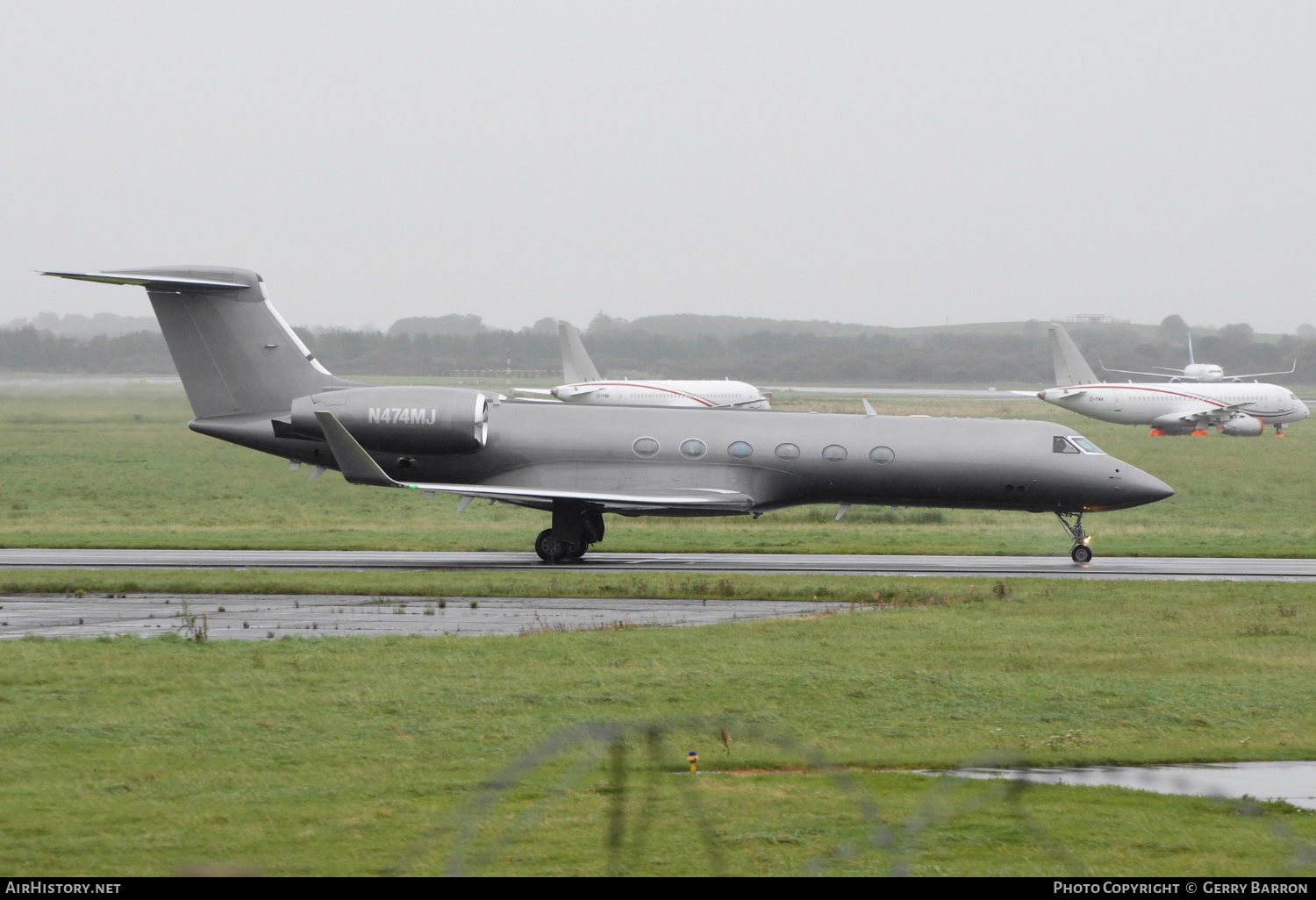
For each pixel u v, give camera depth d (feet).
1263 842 137.69
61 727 185.16
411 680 221.87
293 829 137.59
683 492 417.90
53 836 134.82
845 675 228.43
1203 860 131.64
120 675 223.10
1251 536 512.63
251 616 300.20
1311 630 277.23
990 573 389.80
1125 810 150.20
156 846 131.75
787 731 190.19
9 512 588.91
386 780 158.71
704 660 241.76
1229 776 168.14
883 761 172.35
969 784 161.07
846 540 484.33
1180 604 314.96
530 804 148.46
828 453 422.41
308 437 427.74
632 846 133.80
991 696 213.46
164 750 173.88
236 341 438.81
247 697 207.51
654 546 462.19
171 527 521.24
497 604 322.14
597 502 408.46
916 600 326.24
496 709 200.54
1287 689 219.61
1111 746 182.70
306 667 232.94
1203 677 229.45
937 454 421.59
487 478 430.61
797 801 151.84
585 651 250.37
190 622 279.08
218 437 439.63
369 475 406.82
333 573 371.76
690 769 165.37
